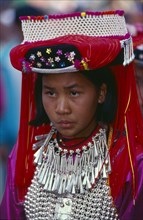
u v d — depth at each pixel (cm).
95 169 330
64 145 338
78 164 333
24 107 350
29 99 350
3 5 786
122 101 329
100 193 326
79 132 330
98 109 334
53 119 325
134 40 409
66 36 311
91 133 335
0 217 361
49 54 309
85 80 318
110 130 334
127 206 324
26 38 326
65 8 869
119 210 325
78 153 334
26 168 350
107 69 326
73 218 329
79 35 312
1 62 615
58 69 311
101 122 336
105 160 329
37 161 341
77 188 329
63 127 324
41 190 338
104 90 328
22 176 351
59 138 342
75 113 320
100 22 317
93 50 303
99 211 327
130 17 661
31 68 317
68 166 334
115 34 320
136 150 326
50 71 313
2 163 650
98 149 333
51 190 334
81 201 329
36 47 312
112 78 329
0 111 616
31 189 343
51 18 317
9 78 613
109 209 326
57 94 321
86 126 328
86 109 321
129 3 762
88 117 324
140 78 418
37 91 346
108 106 329
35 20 320
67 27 317
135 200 321
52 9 757
